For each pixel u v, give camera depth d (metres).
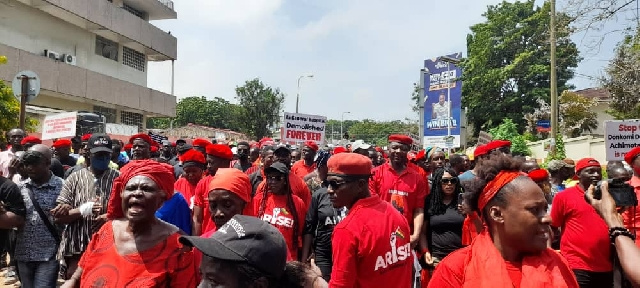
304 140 13.65
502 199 2.26
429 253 6.15
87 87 26.89
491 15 41.16
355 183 3.60
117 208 3.17
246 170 9.48
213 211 3.72
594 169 5.43
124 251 2.97
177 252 3.01
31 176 5.23
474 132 44.19
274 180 5.39
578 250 5.30
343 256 3.42
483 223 2.46
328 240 5.41
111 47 30.91
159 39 33.22
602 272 5.22
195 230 5.54
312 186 7.02
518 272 2.28
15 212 4.95
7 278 7.81
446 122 38.84
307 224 5.59
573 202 5.34
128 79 32.56
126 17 29.67
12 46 23.97
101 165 5.12
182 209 4.56
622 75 19.05
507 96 41.16
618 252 2.78
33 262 5.14
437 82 39.75
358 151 8.80
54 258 5.19
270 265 1.75
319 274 1.98
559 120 35.25
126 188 3.03
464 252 2.48
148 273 2.91
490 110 41.44
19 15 24.45
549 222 2.22
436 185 6.12
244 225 1.79
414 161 9.58
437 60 39.88
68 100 27.30
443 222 6.02
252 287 1.73
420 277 5.85
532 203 2.21
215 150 6.60
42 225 5.18
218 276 1.73
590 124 34.56
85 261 3.10
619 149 7.25
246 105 45.34
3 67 21.73
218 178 3.73
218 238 1.77
